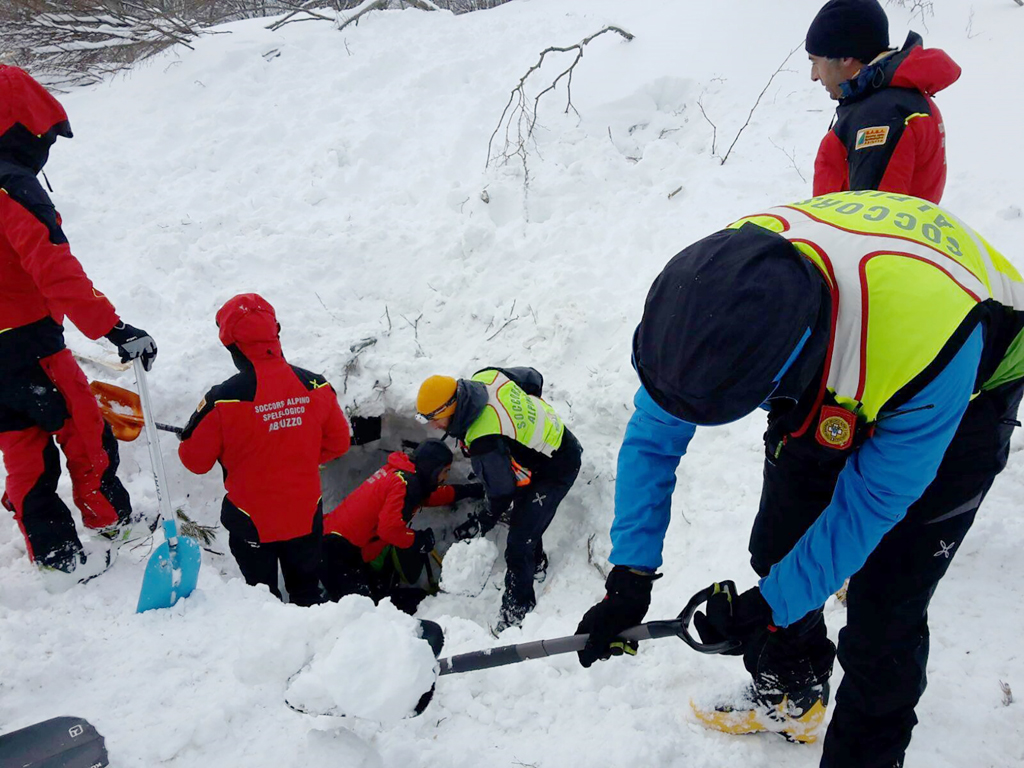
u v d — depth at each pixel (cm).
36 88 270
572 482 379
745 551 304
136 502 372
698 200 506
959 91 538
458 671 219
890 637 178
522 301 472
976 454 169
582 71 649
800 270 135
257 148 643
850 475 158
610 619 200
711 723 232
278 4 1043
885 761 188
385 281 510
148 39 827
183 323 457
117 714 238
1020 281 173
